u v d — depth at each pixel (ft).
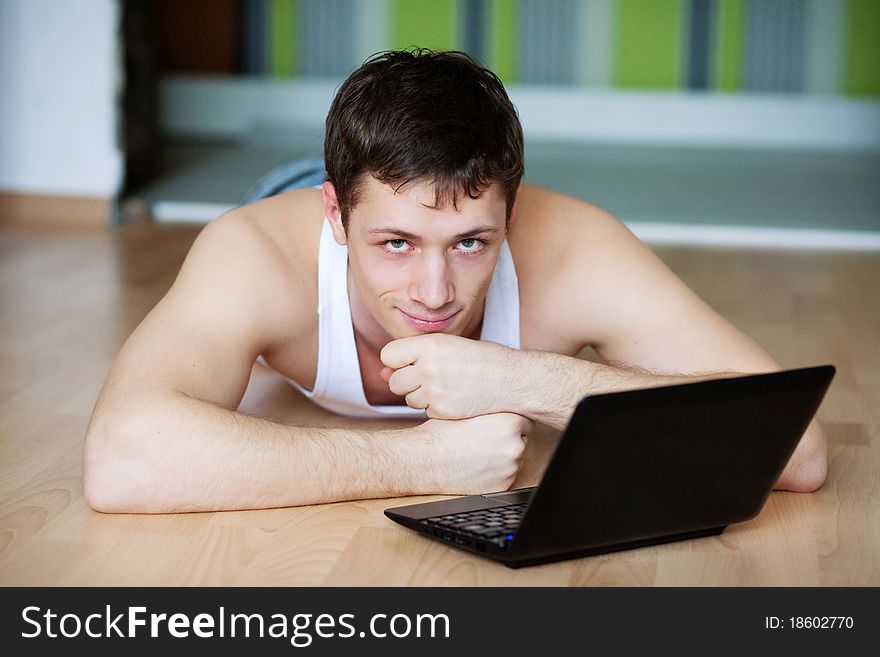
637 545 5.83
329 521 6.08
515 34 27.09
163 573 5.51
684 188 20.74
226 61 27.71
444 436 6.27
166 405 6.05
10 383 9.20
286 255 6.84
